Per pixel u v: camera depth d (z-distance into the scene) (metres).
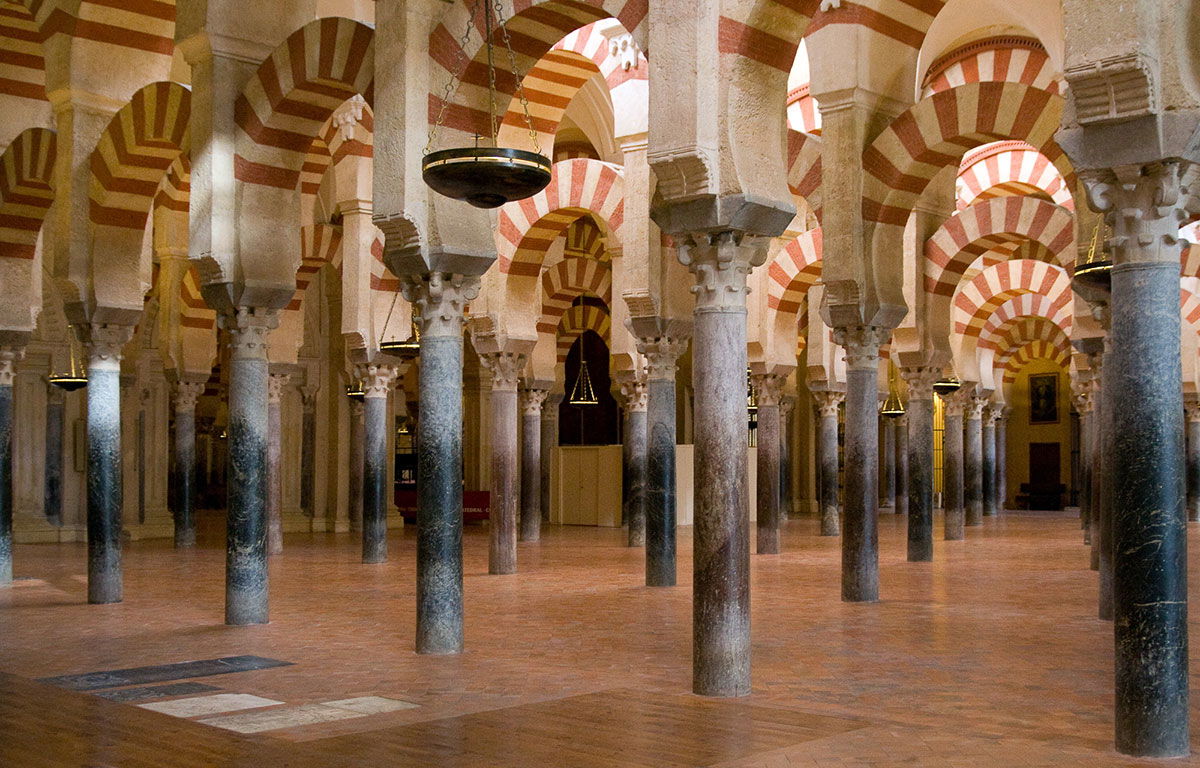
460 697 6.34
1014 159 18.72
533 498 18.56
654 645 8.04
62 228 10.91
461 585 7.95
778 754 5.04
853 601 10.32
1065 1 5.15
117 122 10.48
